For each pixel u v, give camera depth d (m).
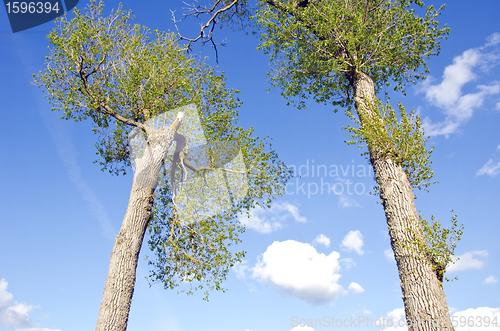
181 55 8.37
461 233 5.23
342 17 7.83
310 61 8.60
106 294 5.61
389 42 8.05
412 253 5.38
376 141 6.29
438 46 8.21
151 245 8.20
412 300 5.16
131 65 7.74
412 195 5.98
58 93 7.06
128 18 7.98
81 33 7.03
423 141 6.04
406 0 8.15
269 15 8.59
